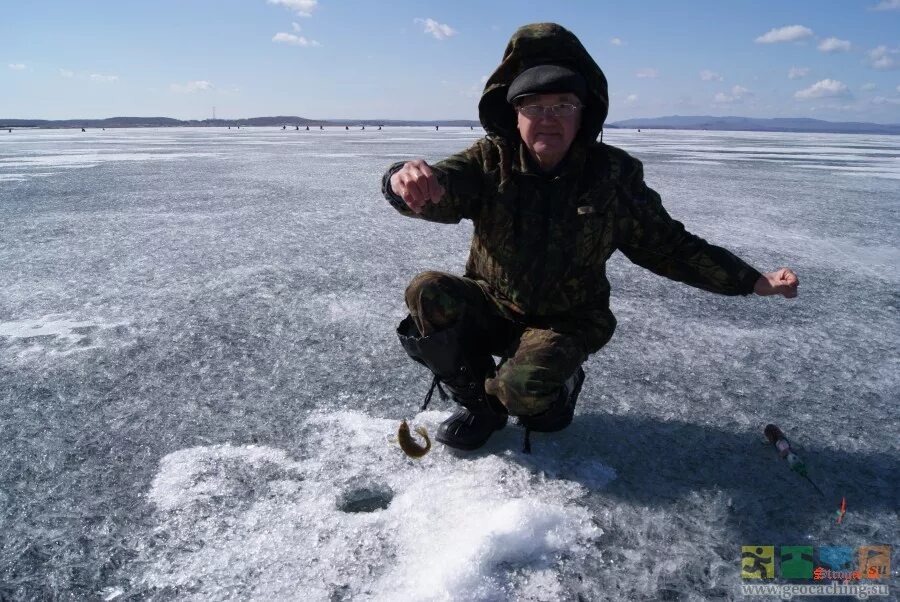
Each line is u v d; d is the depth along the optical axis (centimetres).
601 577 128
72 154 1617
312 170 1091
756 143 3294
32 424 190
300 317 291
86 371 229
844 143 3512
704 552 136
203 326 277
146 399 207
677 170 1196
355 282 352
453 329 160
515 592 124
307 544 136
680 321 301
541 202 159
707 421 197
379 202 677
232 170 1084
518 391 151
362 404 204
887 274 404
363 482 158
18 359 240
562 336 156
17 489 157
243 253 419
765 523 146
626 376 231
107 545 136
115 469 166
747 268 165
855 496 158
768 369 242
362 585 124
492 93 163
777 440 178
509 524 138
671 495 156
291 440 181
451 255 424
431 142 2517
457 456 172
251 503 151
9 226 517
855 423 198
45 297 321
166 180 897
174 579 126
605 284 172
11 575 127
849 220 614
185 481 160
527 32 157
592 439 183
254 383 220
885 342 277
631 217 162
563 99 148
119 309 301
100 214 581
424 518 144
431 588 121
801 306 331
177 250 427
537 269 161
